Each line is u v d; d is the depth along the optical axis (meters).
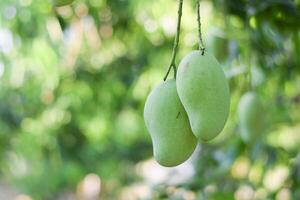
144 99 3.33
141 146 5.16
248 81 1.87
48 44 3.07
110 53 3.19
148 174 5.44
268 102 2.31
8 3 2.97
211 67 0.93
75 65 3.27
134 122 4.02
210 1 2.15
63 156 4.54
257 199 2.17
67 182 5.64
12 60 3.18
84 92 3.50
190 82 0.92
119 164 5.14
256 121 1.62
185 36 2.72
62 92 3.52
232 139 2.39
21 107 3.75
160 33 3.07
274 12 1.68
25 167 5.37
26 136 4.01
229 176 2.17
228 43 1.86
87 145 4.50
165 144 0.94
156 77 3.23
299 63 1.90
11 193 6.90
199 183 2.04
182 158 0.95
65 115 3.75
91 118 3.71
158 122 0.95
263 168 2.27
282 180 2.21
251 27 1.78
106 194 6.11
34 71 3.29
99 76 3.34
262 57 1.93
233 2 1.75
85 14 2.52
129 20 2.86
